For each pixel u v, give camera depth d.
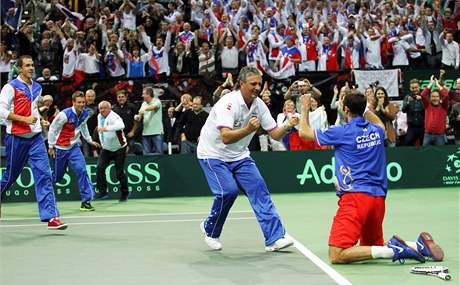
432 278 5.73
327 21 17.61
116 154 12.68
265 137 14.26
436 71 16.08
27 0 19.70
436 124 14.12
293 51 16.36
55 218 8.64
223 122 6.74
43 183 8.68
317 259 6.67
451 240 7.76
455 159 14.13
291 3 19.00
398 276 5.83
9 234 8.70
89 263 6.66
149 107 13.87
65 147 11.34
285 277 5.84
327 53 16.78
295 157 13.70
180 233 8.58
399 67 17.22
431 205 11.23
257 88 6.79
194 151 13.80
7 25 17.16
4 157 13.90
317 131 6.57
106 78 15.46
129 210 11.37
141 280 5.83
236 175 7.16
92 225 9.48
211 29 17.66
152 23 18.05
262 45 16.42
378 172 6.46
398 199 12.16
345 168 6.46
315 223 9.39
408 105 14.60
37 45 17.31
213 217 7.18
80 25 18.72
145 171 13.41
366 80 15.87
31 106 8.80
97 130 13.24
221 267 6.34
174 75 15.35
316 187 13.71
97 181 12.84
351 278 5.79
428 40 17.70
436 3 18.31
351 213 6.37
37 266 6.55
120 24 18.08
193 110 13.80
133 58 16.55
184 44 16.52
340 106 13.22
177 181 13.48
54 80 15.23
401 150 13.99
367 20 17.97
